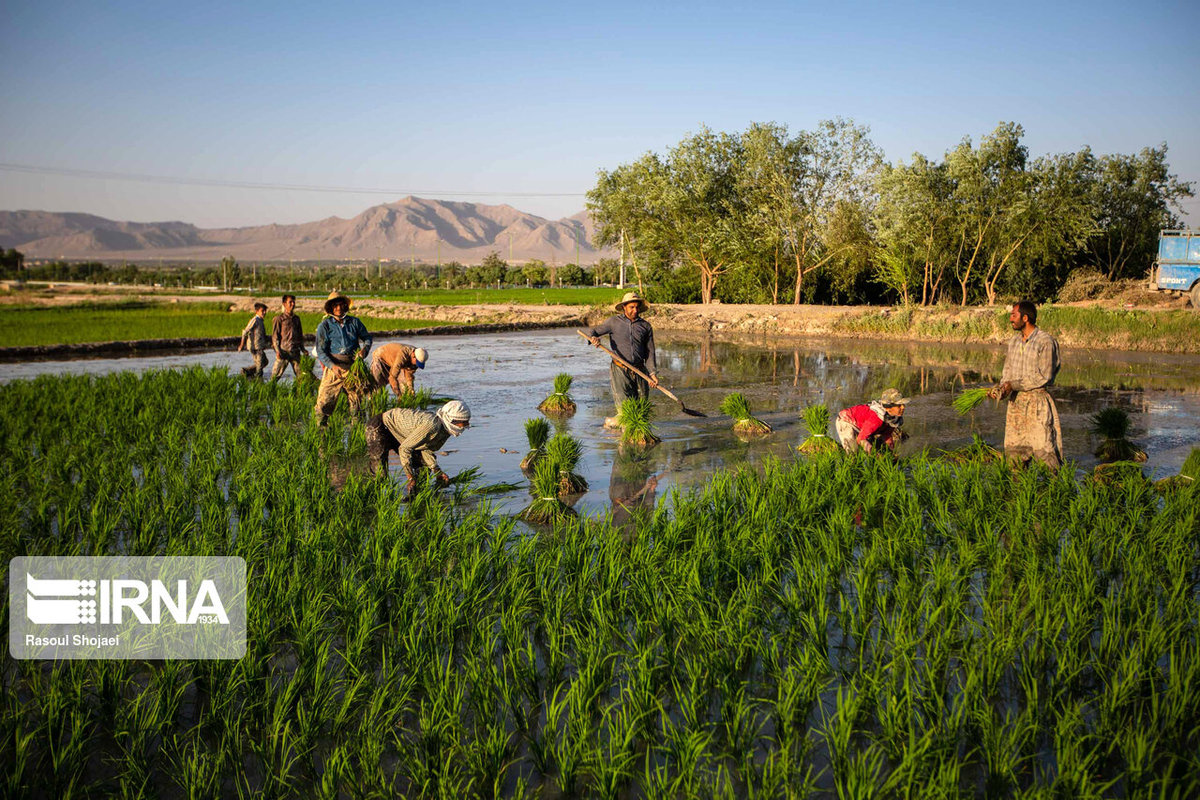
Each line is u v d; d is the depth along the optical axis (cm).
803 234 3916
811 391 1539
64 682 408
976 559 567
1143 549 559
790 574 562
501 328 3219
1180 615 462
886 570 570
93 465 805
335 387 1096
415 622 456
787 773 339
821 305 3897
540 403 1394
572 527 612
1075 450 995
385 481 752
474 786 354
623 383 1137
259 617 459
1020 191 3341
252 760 373
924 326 2820
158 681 406
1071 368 1895
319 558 545
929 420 1214
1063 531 643
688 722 376
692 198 4000
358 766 367
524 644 474
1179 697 378
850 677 435
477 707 392
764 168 3831
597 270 11856
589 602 505
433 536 599
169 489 724
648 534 611
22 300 4741
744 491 726
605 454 993
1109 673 426
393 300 5541
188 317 3669
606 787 334
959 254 3572
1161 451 986
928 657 418
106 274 9744
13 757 365
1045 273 3894
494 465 934
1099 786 335
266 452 875
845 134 3778
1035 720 386
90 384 1388
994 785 336
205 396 1220
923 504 719
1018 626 452
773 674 432
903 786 335
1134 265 4188
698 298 4594
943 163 3538
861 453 828
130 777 351
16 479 764
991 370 1867
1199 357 2136
